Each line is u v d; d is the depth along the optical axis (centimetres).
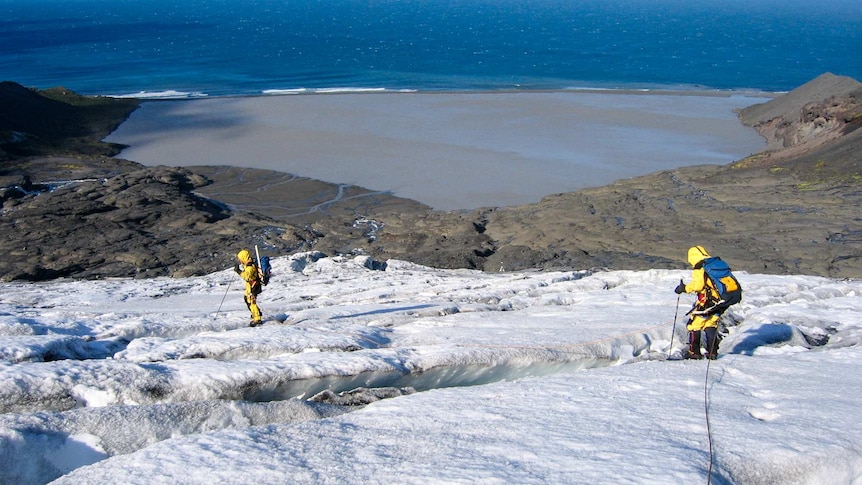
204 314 1382
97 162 6203
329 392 711
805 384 657
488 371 816
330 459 468
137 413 583
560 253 3819
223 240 4222
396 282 2180
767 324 991
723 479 434
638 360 903
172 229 4419
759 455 467
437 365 785
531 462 453
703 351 870
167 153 6888
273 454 476
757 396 630
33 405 620
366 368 741
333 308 1412
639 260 3675
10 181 5109
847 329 989
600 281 1773
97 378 657
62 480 441
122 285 2475
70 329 1041
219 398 665
